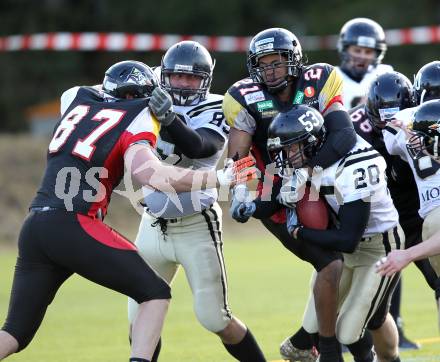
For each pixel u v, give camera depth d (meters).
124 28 83.50
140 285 15.30
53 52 82.88
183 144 16.55
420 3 77.44
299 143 16.44
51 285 15.70
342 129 16.98
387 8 77.88
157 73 18.34
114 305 32.16
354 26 26.89
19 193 59.78
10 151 64.00
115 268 15.27
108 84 16.80
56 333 26.08
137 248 16.77
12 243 55.34
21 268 15.70
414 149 16.52
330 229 16.86
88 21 84.88
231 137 17.70
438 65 18.20
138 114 15.91
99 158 15.66
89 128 15.90
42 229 15.41
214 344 23.64
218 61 79.44
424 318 27.28
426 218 16.80
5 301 32.81
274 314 28.66
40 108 79.94
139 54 80.38
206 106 17.94
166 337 24.88
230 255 49.44
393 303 22.38
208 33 81.75
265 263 45.19
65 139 15.95
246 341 18.08
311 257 17.16
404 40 48.44
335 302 16.98
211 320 17.78
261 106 17.52
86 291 36.38
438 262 16.64
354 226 16.48
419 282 36.41
